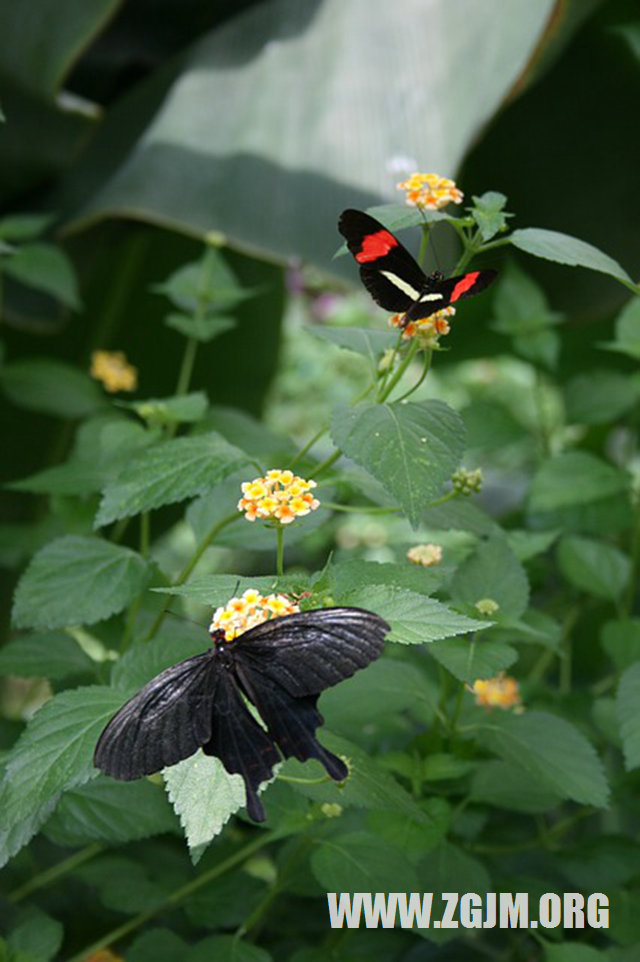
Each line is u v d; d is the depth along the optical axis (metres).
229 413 1.58
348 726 1.39
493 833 1.56
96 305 2.26
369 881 1.34
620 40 1.91
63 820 1.36
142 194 1.75
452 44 1.70
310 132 1.71
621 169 2.02
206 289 1.69
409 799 1.25
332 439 1.26
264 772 1.11
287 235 1.70
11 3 1.76
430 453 1.25
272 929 1.52
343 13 1.77
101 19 1.73
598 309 2.10
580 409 1.79
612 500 1.71
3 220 1.91
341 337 1.37
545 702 1.59
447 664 1.33
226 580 1.21
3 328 2.25
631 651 1.55
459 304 2.14
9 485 1.46
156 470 1.30
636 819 1.62
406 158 1.68
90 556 1.40
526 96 1.98
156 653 1.32
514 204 2.09
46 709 1.24
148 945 1.42
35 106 1.92
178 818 1.37
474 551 1.39
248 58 1.82
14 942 1.38
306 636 1.12
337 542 2.38
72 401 1.81
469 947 1.52
